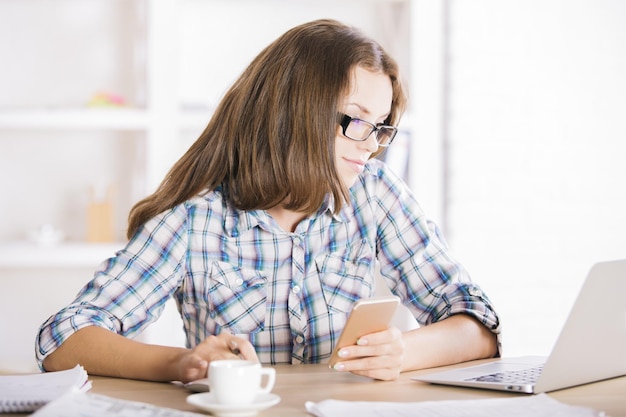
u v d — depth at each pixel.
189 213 1.62
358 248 1.71
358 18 3.34
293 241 1.64
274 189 1.56
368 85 1.53
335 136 1.54
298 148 1.52
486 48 3.31
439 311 1.67
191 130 3.15
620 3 3.40
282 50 1.56
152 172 3.01
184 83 3.24
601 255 3.41
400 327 3.13
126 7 3.23
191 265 1.62
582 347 1.23
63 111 2.98
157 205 1.62
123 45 3.23
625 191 3.41
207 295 1.62
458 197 3.29
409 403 1.09
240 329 1.61
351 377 1.35
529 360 1.52
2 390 1.13
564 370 1.22
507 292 3.34
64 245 3.01
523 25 3.33
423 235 1.76
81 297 1.50
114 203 3.24
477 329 1.57
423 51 3.13
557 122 3.37
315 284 1.65
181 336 3.04
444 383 1.27
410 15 3.15
